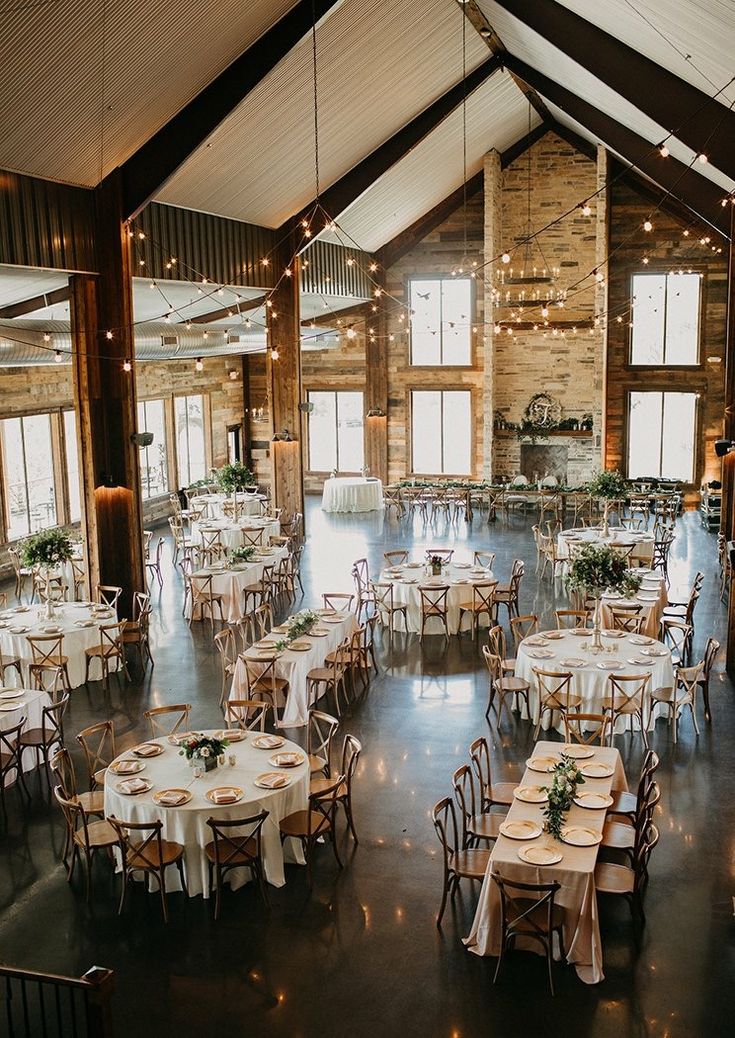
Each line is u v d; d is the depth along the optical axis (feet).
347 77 50.01
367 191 69.77
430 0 47.24
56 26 33.65
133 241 49.57
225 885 26.76
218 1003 21.99
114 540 51.31
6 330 48.42
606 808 25.34
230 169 52.85
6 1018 20.68
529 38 50.96
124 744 36.09
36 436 66.49
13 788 33.19
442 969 23.04
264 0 40.32
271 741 29.48
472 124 69.41
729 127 40.09
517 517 78.84
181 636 49.78
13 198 41.55
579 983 22.48
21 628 42.47
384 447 89.45
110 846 26.27
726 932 24.31
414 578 49.78
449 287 85.46
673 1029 20.99
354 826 29.07
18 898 26.43
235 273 60.64
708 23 32.32
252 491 86.84
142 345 60.59
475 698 40.11
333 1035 20.92
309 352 90.99
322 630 40.93
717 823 29.66
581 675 35.58
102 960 23.63
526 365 83.87
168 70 40.91
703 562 62.08
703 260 78.69
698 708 38.83
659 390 81.46
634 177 78.43
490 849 27.73
